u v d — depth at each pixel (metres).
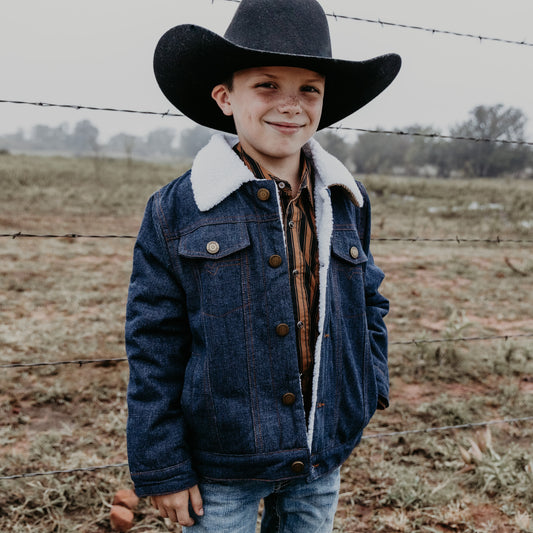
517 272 6.88
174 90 1.25
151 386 1.08
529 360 3.92
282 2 1.05
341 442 1.21
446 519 2.07
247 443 1.07
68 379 3.32
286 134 1.07
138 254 1.13
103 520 2.04
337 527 2.02
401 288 5.92
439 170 32.53
